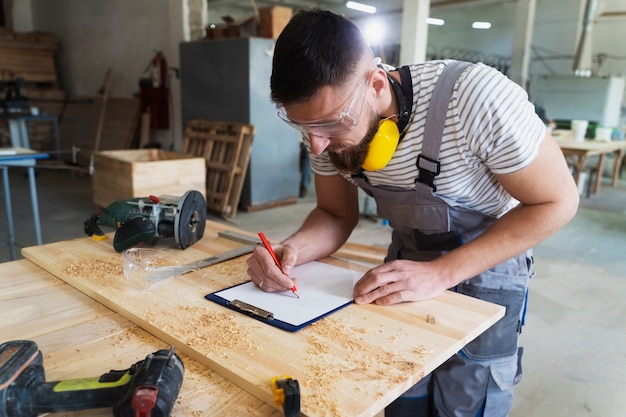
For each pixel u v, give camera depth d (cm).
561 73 756
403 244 120
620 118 680
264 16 430
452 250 99
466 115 83
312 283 97
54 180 583
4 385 55
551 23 754
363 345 72
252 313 82
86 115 673
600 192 579
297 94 70
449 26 924
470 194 99
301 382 62
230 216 419
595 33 716
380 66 84
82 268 103
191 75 466
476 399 113
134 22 593
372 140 85
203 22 534
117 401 55
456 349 73
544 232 89
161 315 81
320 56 69
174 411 58
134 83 620
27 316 83
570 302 264
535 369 198
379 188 105
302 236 112
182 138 511
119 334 78
